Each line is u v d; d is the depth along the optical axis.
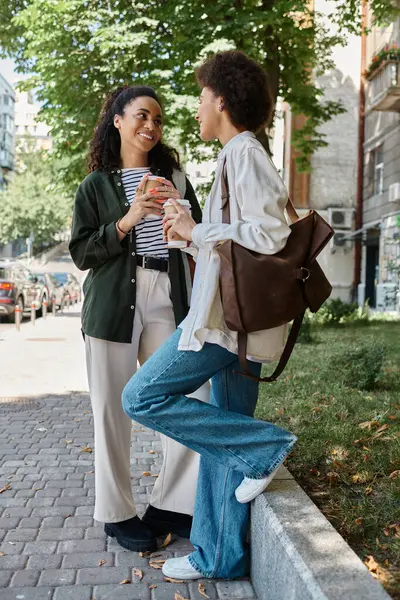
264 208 2.34
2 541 3.18
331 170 25.02
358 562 2.08
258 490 2.64
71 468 4.46
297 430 4.36
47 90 14.34
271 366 7.67
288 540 2.24
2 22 16.02
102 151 3.25
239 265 2.32
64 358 10.88
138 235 3.09
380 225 22.77
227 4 11.69
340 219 24.92
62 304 25.12
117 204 3.11
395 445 3.80
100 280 3.06
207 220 2.61
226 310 2.37
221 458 2.66
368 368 6.26
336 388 5.99
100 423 3.07
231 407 2.75
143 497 3.85
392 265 14.77
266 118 2.66
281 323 2.38
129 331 3.02
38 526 3.39
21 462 4.59
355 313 15.88
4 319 19.38
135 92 3.14
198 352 2.51
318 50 16.84
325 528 2.34
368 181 24.59
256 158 2.42
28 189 50.66
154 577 2.81
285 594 2.22
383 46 22.64
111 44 12.47
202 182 16.64
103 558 2.99
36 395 7.33
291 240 2.39
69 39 13.62
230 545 2.76
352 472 3.41
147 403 2.59
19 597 2.61
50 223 50.19
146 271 3.10
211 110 2.64
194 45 11.55
